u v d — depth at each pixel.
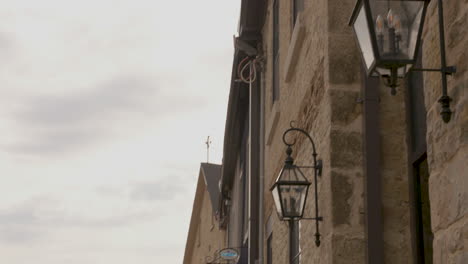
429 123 4.73
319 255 7.37
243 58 15.64
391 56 4.09
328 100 7.12
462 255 4.14
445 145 4.43
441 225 4.46
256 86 14.95
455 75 4.32
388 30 4.13
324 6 7.48
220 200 21.19
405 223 6.81
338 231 6.77
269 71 12.89
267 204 12.55
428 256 6.60
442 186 4.46
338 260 6.70
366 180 6.82
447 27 4.47
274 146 11.68
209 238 25.47
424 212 6.71
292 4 10.29
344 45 7.19
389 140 7.00
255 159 14.70
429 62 4.76
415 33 4.12
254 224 14.37
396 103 7.10
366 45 4.21
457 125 4.26
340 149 6.98
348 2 7.30
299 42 9.09
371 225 6.70
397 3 4.17
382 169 6.93
